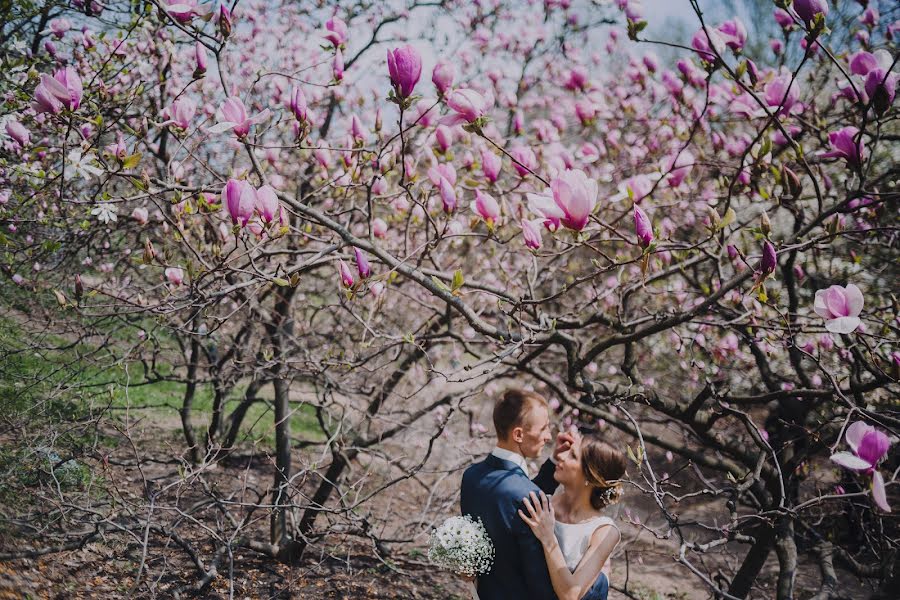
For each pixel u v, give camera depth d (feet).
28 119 12.00
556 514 8.95
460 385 22.98
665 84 13.42
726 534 10.19
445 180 9.53
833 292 7.64
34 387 16.40
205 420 25.94
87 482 16.10
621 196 11.05
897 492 15.30
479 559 8.27
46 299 16.30
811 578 19.36
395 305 19.33
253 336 20.31
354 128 11.29
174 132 9.47
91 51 12.96
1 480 14.14
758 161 9.84
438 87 8.28
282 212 8.96
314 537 16.83
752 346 14.55
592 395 13.14
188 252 14.47
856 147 8.67
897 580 9.51
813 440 12.58
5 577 12.35
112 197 10.89
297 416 29.60
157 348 17.57
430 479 21.90
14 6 12.84
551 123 15.88
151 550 15.92
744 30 9.27
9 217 11.87
